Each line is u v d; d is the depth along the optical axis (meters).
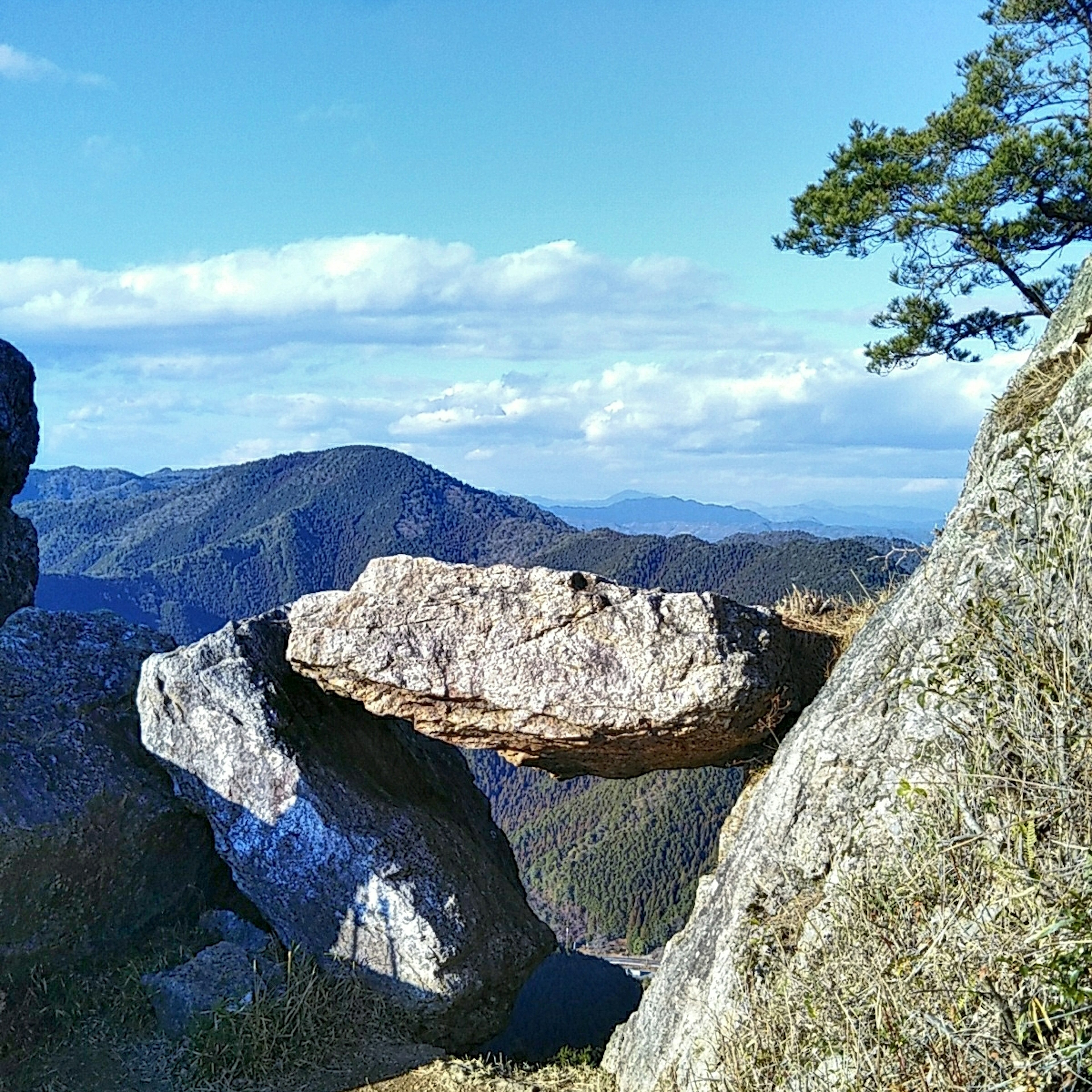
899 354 15.62
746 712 6.56
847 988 3.45
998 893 3.13
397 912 6.65
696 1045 4.89
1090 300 5.42
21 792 6.59
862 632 5.77
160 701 7.23
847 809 4.80
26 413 10.82
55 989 6.41
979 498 5.05
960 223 13.80
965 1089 2.74
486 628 6.74
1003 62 15.38
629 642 6.56
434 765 9.18
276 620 7.86
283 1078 5.89
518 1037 7.25
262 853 6.92
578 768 7.86
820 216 15.08
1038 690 3.36
